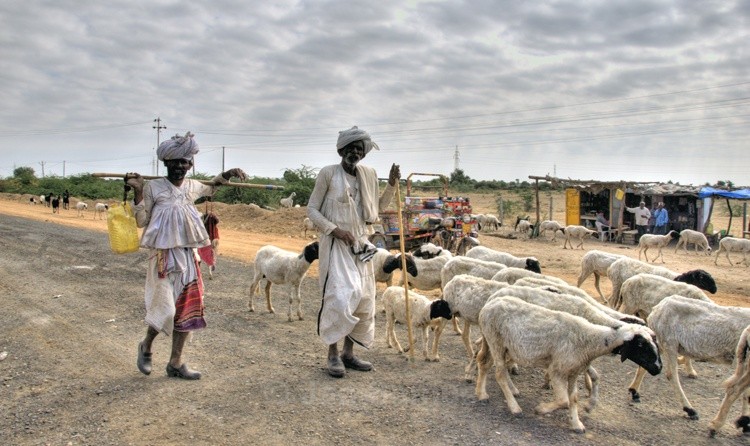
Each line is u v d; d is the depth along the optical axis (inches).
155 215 259.1
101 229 1082.1
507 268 374.6
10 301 434.3
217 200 1606.8
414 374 300.7
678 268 728.3
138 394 255.1
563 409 259.0
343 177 293.7
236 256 733.9
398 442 216.4
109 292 476.7
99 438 212.5
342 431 224.2
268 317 414.9
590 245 1001.5
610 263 489.1
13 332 350.3
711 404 272.7
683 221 1077.1
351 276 287.3
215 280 556.1
